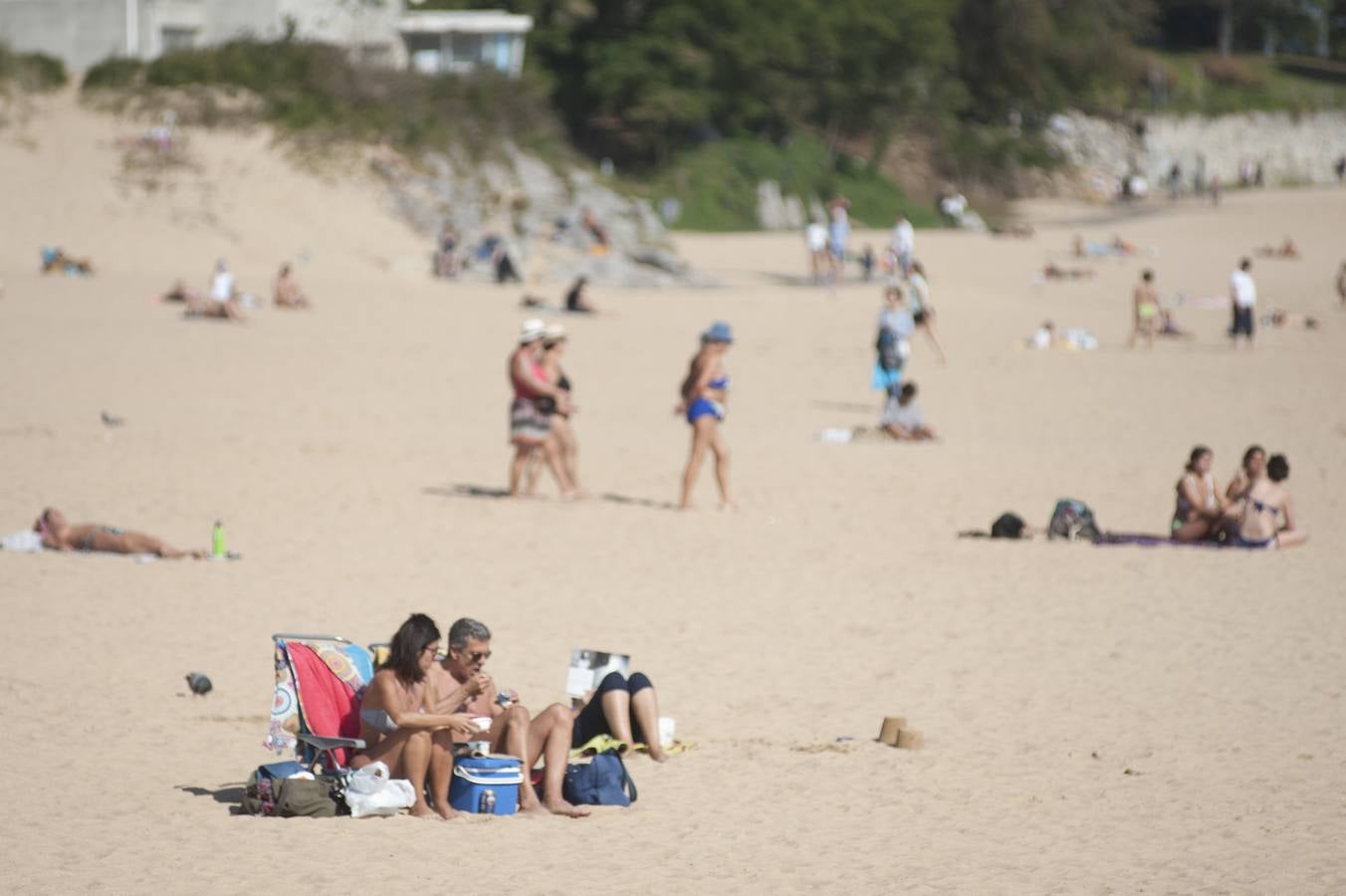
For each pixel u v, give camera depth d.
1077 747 39.28
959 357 140.12
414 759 33.19
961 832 32.38
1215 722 41.59
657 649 49.28
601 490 79.50
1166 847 31.34
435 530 67.94
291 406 102.62
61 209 188.88
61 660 46.12
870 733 40.62
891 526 71.06
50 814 32.28
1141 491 80.88
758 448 94.00
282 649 34.31
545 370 76.75
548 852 30.67
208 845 30.45
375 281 181.50
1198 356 142.25
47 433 88.38
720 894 28.14
